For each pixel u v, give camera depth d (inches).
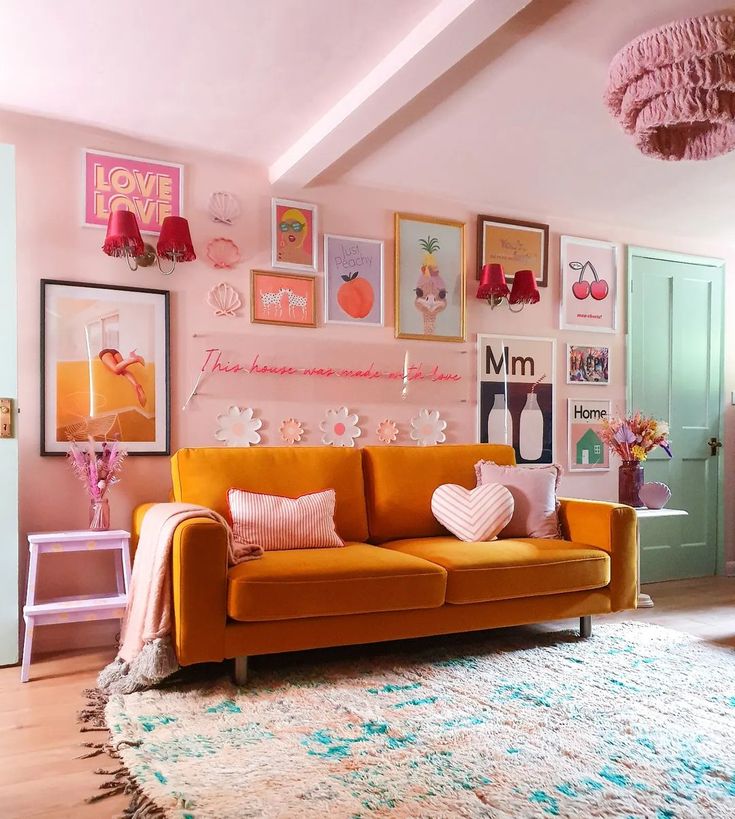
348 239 157.2
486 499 135.8
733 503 206.7
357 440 157.5
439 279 167.3
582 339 187.3
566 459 184.1
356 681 105.7
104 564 131.4
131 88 114.4
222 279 144.0
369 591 107.1
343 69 107.6
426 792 72.0
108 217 133.0
